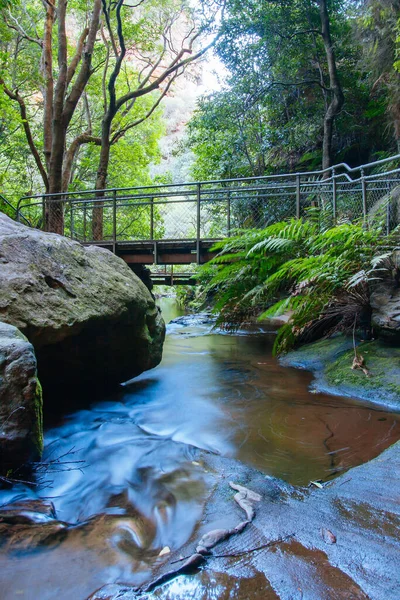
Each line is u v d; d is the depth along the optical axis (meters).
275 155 12.46
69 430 3.03
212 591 1.23
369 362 3.98
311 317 4.71
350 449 2.48
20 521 1.76
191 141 13.16
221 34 10.99
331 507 1.72
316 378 4.26
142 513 1.85
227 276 5.59
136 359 4.12
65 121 11.02
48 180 12.06
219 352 6.17
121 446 2.70
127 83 16.66
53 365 3.35
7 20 13.49
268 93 11.39
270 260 5.26
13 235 3.29
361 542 1.44
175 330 8.98
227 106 11.45
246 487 1.99
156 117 19.56
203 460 2.42
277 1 10.31
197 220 8.39
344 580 1.25
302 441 2.66
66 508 1.95
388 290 4.24
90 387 3.88
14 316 2.86
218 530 1.54
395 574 1.26
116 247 9.39
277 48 10.68
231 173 12.08
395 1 7.53
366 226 4.89
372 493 1.82
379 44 8.34
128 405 3.62
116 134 14.53
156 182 18.80
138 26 13.96
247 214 9.66
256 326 8.79
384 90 9.41
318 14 10.34
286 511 1.70
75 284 3.42
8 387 2.15
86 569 1.42
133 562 1.45
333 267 4.18
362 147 10.95
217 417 3.21
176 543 1.56
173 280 12.20
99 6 10.95
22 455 2.14
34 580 1.36
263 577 1.28
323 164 9.58
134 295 3.91
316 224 5.30
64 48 10.92
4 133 15.54
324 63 11.01
